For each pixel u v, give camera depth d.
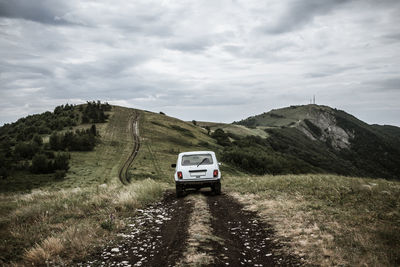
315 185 10.73
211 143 144.25
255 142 162.00
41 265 4.33
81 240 5.25
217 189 11.20
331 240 5.05
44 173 78.94
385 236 4.96
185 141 139.00
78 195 11.10
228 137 177.62
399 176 189.50
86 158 96.06
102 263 4.45
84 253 4.82
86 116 163.62
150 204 9.73
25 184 66.88
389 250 4.39
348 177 13.13
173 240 5.50
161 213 8.24
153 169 85.06
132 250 5.06
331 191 9.32
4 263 4.41
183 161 11.58
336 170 149.50
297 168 100.25
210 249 4.91
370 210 6.84
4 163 80.12
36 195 12.54
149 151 111.81
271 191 10.50
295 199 8.74
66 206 8.21
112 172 80.06
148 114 195.75
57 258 4.54
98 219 7.11
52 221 6.84
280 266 4.29
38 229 6.09
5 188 62.28
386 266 3.92
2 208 9.14
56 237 5.38
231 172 85.00
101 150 108.44
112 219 6.77
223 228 6.44
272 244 5.29
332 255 4.43
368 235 5.09
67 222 6.67
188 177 10.98
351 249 4.55
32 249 4.67
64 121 151.25
